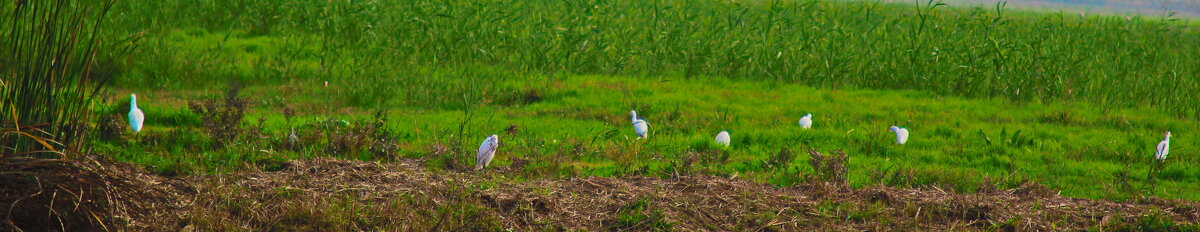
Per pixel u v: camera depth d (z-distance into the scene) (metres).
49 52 6.93
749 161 11.61
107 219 6.92
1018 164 12.21
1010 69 19.50
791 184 10.08
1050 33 22.67
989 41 20.44
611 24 24.36
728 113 16.05
